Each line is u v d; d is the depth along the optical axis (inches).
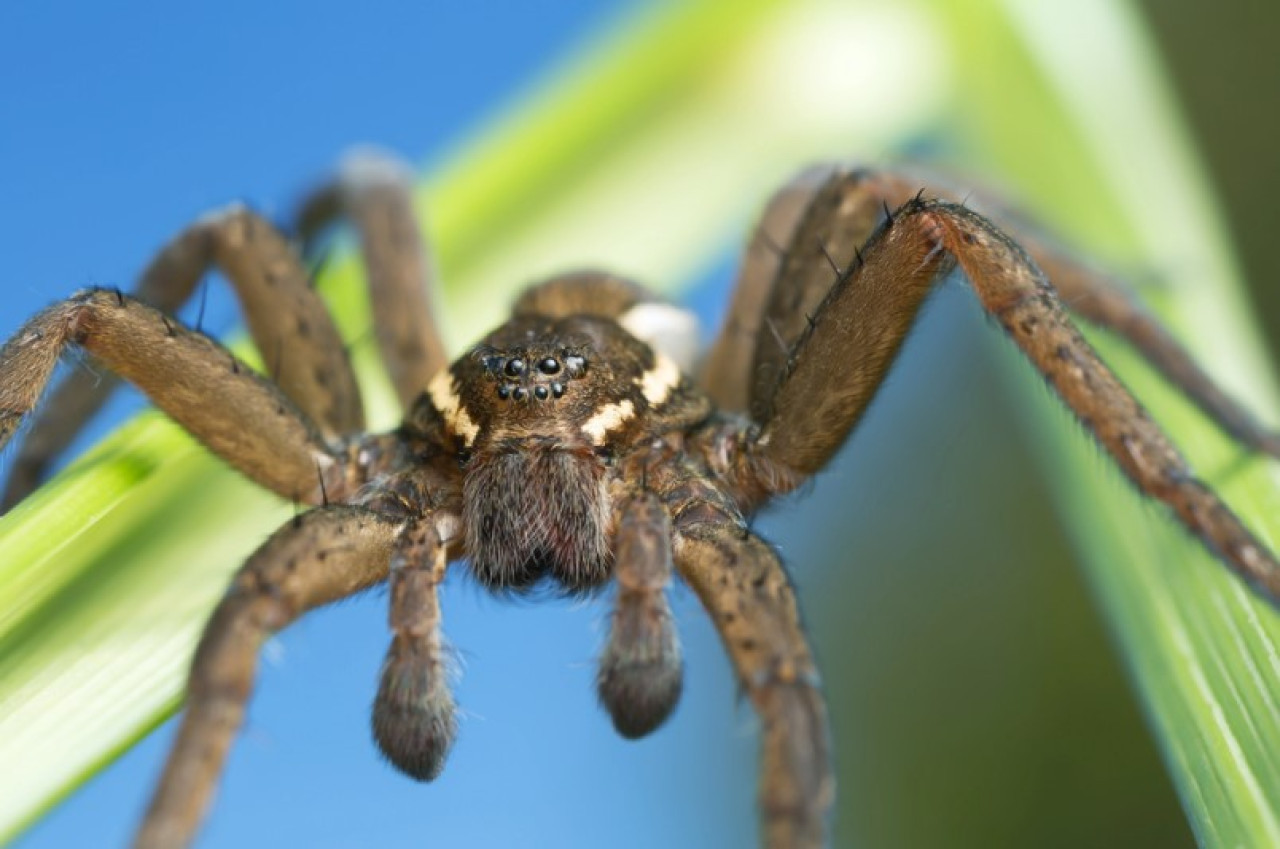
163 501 2.5
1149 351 2.6
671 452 2.6
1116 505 2.5
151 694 2.4
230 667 2.3
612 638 2.4
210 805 2.3
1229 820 2.3
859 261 2.6
